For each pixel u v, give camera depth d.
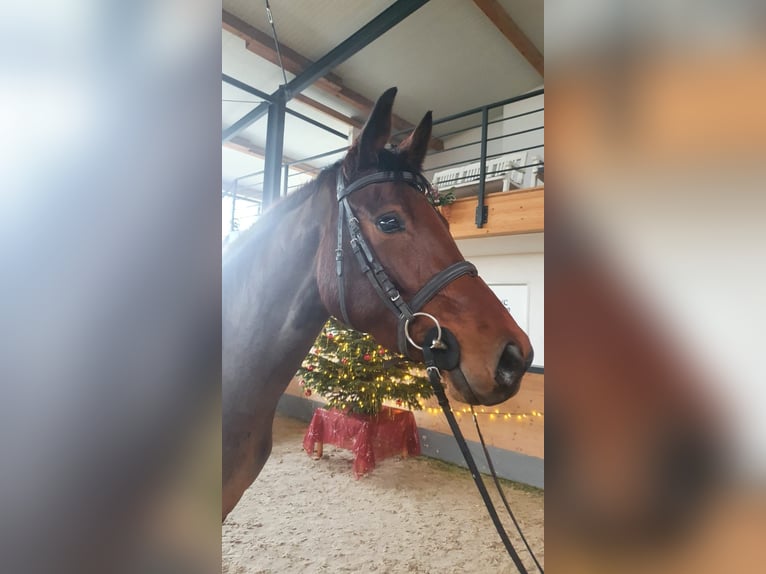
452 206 3.74
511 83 5.02
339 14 3.85
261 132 6.18
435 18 3.99
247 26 3.98
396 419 3.23
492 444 2.96
